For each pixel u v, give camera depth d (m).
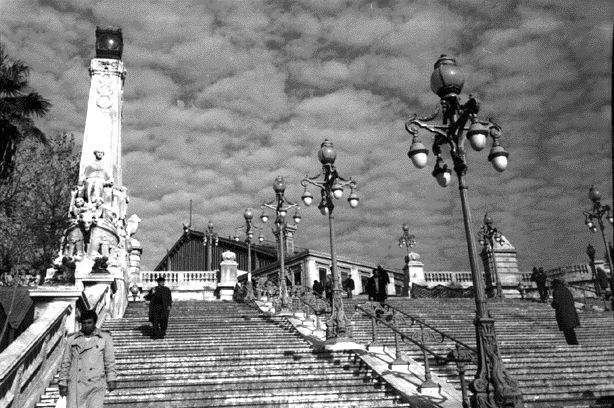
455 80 8.73
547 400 9.23
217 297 30.80
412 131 9.09
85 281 16.86
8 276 16.89
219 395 9.20
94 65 27.86
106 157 25.83
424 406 8.71
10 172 21.69
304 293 21.09
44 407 8.54
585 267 32.25
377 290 19.73
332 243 13.76
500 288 27.52
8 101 23.17
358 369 11.07
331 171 14.48
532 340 14.82
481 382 7.44
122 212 25.19
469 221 8.28
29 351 8.34
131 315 20.00
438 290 32.31
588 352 12.47
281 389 9.61
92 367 6.39
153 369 10.53
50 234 20.58
